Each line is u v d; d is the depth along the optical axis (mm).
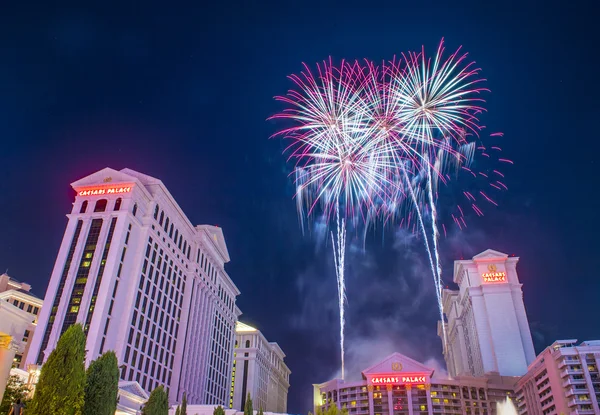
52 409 33625
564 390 132500
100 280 116250
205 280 175500
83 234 123000
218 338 188500
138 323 124688
